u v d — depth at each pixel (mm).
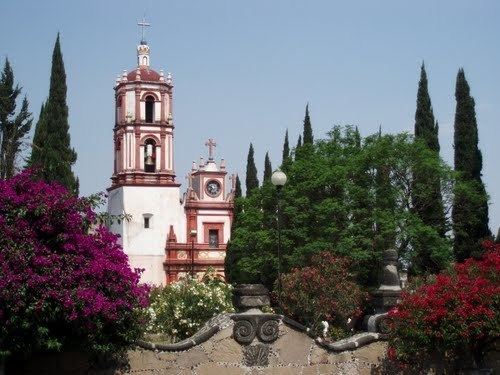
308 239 44375
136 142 76562
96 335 15500
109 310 15305
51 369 16031
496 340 17578
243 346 17000
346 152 47594
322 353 17406
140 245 75812
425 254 43688
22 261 14820
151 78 77188
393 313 17312
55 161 43094
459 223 44375
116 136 78312
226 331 16984
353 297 33625
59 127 47125
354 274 38250
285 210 45594
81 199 16266
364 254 41094
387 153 43875
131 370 16250
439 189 44656
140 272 16688
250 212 50812
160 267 75938
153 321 25453
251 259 49500
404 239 42625
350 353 17547
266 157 70812
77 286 15320
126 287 16016
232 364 16875
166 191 76812
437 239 42688
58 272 15133
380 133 47000
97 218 16562
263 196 50188
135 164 76438
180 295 26344
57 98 47812
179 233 77312
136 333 16109
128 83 77000
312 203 45688
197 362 16703
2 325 14789
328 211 43156
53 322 15320
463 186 43188
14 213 15352
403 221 42250
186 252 76312
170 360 16547
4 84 39156
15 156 38312
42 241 15633
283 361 17141
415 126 48656
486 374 17219
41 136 45031
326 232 43219
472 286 16891
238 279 57656
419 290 17953
